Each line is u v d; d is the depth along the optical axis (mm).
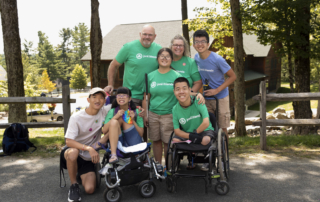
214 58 4539
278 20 10461
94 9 9508
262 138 5684
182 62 4535
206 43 4465
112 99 4293
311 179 4078
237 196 3615
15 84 8914
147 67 4527
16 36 8852
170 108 4305
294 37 10273
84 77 69188
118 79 26109
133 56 4527
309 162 4840
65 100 5691
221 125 4875
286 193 3648
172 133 4141
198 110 3918
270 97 5617
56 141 6484
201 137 3744
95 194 3783
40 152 5766
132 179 3494
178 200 3559
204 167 4328
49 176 4434
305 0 9695
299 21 10109
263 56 32938
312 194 3596
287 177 4180
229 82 4582
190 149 3674
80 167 3859
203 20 14297
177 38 4398
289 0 10211
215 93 4430
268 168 4590
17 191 3873
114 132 3561
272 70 37344
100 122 3848
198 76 4613
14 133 5613
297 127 11977
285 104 28703
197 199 3576
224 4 13680
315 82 43562
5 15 8680
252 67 35250
